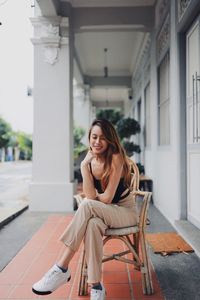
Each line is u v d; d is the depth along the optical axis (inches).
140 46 287.1
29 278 89.7
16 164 1050.7
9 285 85.0
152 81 216.7
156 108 201.9
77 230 72.1
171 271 94.9
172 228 144.3
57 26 196.1
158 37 195.9
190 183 136.6
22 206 197.2
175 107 147.1
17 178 455.2
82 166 80.0
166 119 176.1
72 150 211.2
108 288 83.5
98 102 626.8
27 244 121.8
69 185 195.2
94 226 71.6
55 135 198.7
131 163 91.9
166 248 112.3
